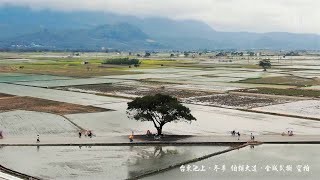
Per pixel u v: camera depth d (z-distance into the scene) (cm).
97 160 6319
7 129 8569
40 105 11844
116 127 8831
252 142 7344
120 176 5544
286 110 11088
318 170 5781
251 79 19725
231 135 7944
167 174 5641
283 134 7975
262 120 9700
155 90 15562
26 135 7975
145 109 7712
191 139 7488
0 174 5631
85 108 11356
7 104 12000
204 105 12019
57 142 7275
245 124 9194
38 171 5778
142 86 16888
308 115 10325
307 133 8244
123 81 18975
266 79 19688
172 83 18062
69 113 10544
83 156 6544
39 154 6656
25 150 6900
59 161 6259
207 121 9519
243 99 13200
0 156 6531
